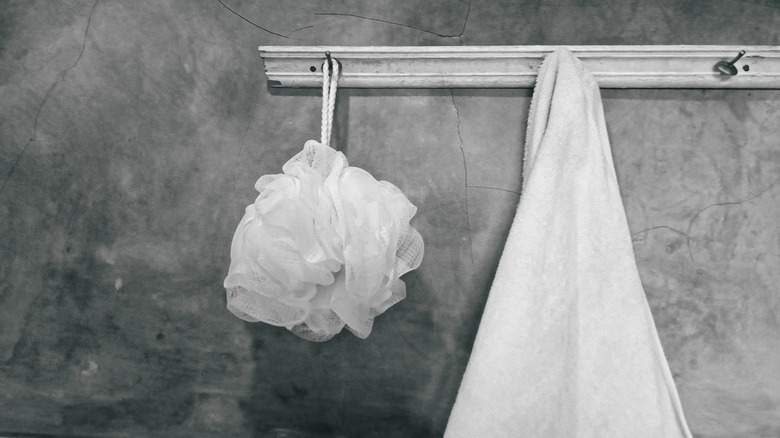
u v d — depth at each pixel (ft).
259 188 2.33
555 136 2.30
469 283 2.64
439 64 2.57
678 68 2.50
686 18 2.58
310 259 2.07
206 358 2.72
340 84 2.63
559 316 2.25
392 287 2.37
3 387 2.75
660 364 2.36
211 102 2.72
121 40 2.74
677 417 2.35
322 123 2.47
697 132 2.57
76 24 2.75
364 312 2.30
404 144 2.66
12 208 2.76
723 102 2.57
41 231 2.76
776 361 2.56
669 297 2.58
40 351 2.76
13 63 2.76
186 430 2.73
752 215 2.56
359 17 2.68
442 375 2.65
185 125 2.73
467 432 2.16
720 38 2.57
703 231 2.58
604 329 2.25
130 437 2.74
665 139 2.58
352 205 2.15
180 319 2.73
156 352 2.74
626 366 2.23
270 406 2.71
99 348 2.75
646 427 2.21
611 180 2.37
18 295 2.77
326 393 2.69
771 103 2.56
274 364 2.70
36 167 2.76
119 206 2.75
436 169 2.66
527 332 2.22
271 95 2.70
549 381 2.22
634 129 2.59
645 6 2.59
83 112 2.75
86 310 2.75
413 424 2.66
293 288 2.11
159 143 2.73
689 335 2.58
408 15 2.66
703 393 2.57
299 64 2.61
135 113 2.74
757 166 2.57
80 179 2.75
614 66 2.51
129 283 2.74
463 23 2.65
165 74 2.73
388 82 2.61
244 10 2.71
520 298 2.23
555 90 2.35
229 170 2.71
